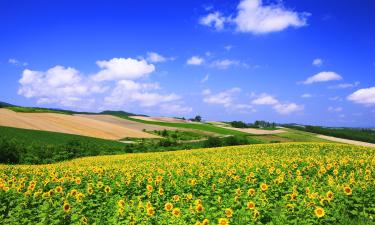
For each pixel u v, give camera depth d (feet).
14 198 48.73
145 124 383.45
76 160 141.79
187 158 113.29
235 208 41.60
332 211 37.40
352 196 41.63
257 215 36.45
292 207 37.68
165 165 88.84
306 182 53.47
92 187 54.70
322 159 87.61
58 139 222.07
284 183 53.52
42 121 286.87
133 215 38.37
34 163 158.92
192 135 321.11
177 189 53.31
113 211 42.70
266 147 151.43
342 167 70.08
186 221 37.60
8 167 94.12
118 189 54.54
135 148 208.85
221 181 54.29
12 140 167.12
